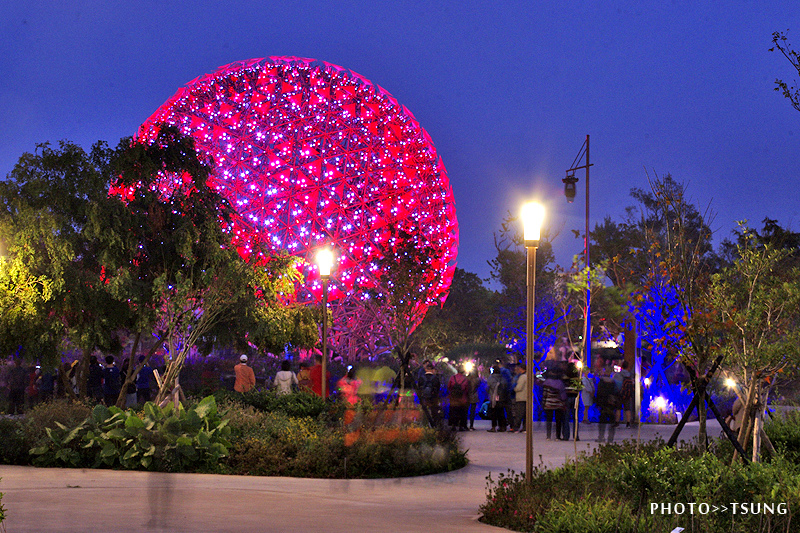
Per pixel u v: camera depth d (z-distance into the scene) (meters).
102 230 19.98
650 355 23.78
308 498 9.84
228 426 13.46
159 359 27.33
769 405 14.41
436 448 13.77
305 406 17.67
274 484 11.16
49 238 18.91
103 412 13.05
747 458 9.81
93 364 21.66
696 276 12.05
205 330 21.44
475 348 37.38
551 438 18.88
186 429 12.78
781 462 9.12
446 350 33.66
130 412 13.16
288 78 36.25
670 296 11.77
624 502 7.81
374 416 15.04
